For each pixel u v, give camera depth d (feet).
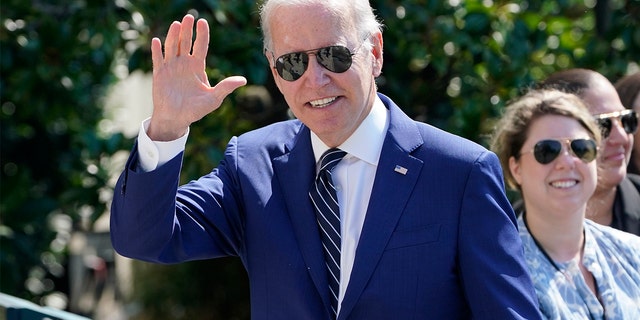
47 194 33.19
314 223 11.81
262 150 12.48
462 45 23.25
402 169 11.68
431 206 11.50
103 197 27.66
